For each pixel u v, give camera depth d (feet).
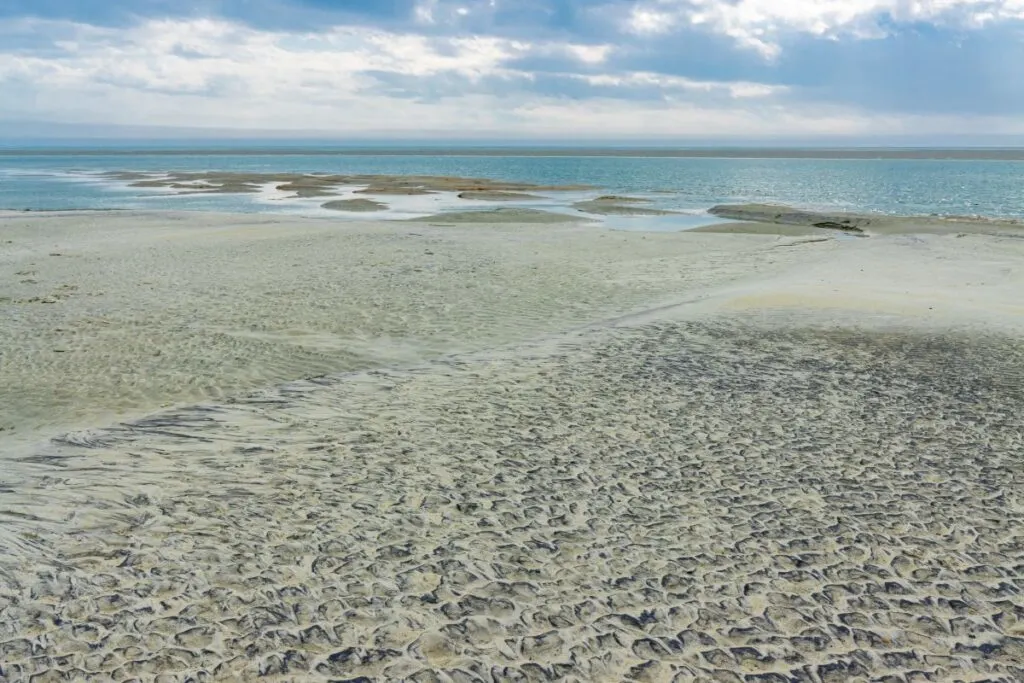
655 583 20.10
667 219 124.57
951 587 20.30
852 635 18.30
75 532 21.24
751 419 31.99
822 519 23.61
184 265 68.13
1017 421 32.37
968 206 159.74
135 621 17.66
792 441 29.73
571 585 19.89
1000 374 38.73
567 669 16.87
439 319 50.80
